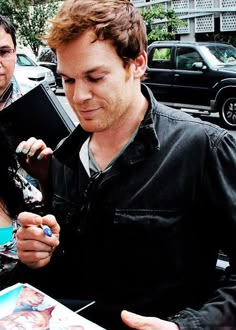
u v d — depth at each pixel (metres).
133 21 1.12
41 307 1.11
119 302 1.23
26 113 1.80
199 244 1.21
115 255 1.22
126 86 1.14
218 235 1.21
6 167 1.58
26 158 1.59
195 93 9.15
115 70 1.10
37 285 1.31
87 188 1.27
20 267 1.28
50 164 1.47
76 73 1.09
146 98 1.26
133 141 1.20
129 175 1.20
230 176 1.15
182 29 14.71
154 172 1.18
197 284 1.23
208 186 1.16
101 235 1.24
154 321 1.05
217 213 1.17
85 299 1.28
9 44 2.63
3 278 1.31
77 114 1.15
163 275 1.18
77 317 1.09
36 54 16.28
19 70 11.46
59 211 1.34
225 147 1.17
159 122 1.23
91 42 1.07
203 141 1.17
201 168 1.16
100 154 1.29
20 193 1.59
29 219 1.17
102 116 1.12
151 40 13.65
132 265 1.20
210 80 8.88
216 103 8.88
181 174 1.17
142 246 1.18
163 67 9.61
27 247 1.18
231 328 1.11
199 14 14.09
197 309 1.19
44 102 1.80
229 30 13.70
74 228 1.30
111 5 1.10
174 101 9.55
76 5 1.09
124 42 1.09
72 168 1.35
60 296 1.32
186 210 1.17
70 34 1.07
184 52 9.37
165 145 1.19
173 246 1.17
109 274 1.24
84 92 1.10
